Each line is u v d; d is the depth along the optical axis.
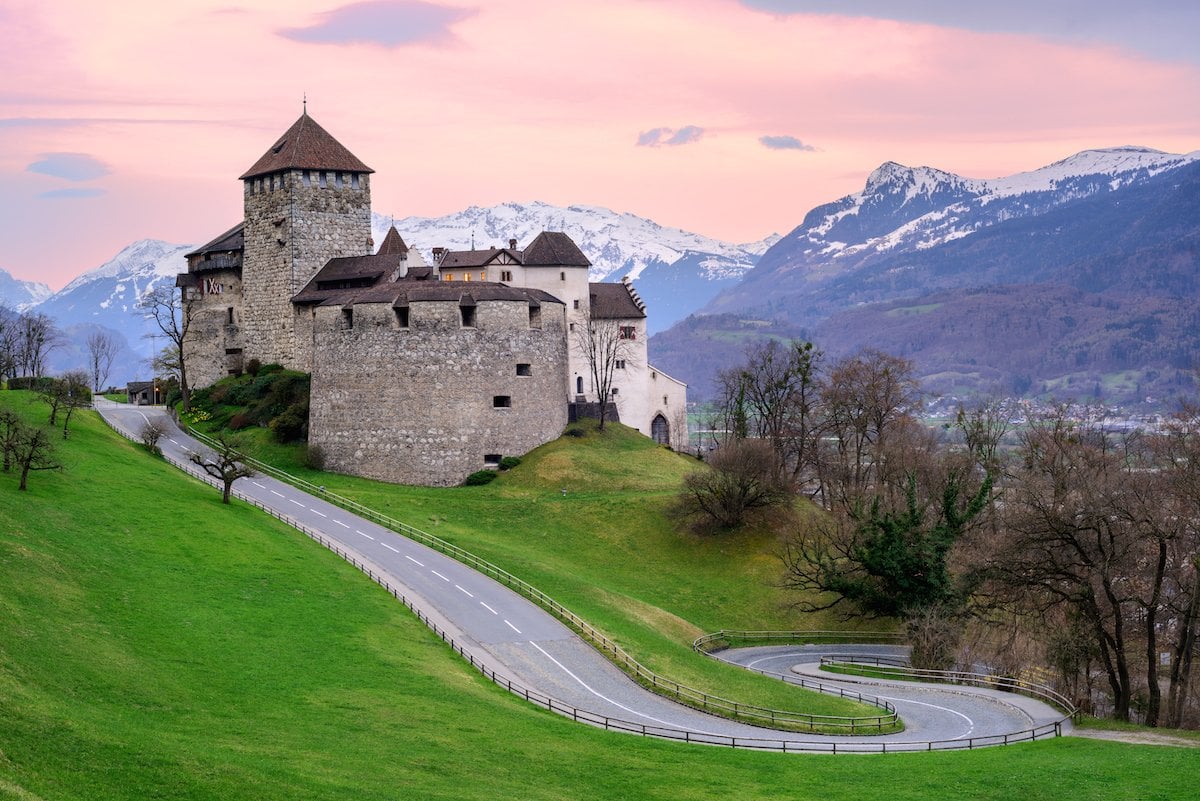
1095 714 110.75
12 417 129.38
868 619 134.50
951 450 185.12
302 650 94.75
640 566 151.12
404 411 176.12
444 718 84.00
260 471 172.38
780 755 84.00
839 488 169.25
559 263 199.00
